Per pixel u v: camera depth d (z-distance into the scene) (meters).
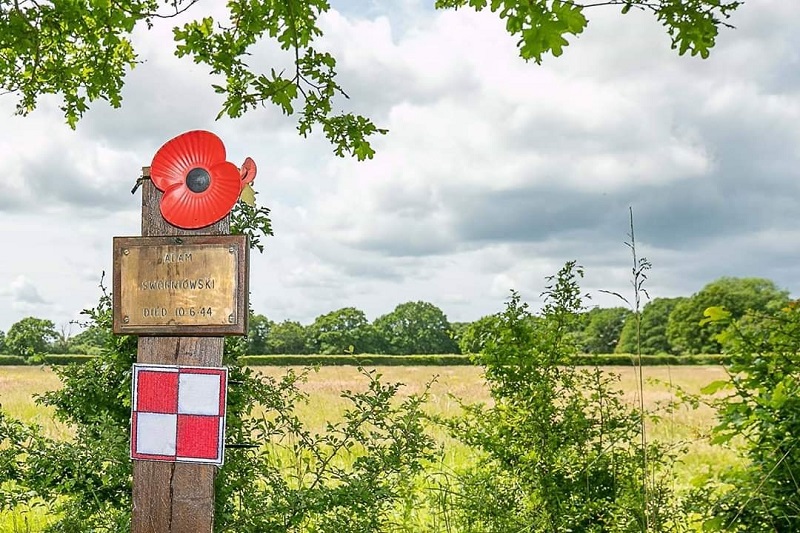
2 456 4.99
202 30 5.88
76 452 5.03
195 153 4.14
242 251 4.02
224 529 4.80
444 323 92.62
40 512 6.63
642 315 4.83
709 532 3.76
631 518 4.71
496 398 5.33
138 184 4.21
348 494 4.72
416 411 5.11
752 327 3.80
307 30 5.55
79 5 5.61
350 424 5.07
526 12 3.51
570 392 5.43
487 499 4.98
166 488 4.12
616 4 3.89
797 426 3.55
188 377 4.09
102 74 6.87
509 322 5.21
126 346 5.37
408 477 5.03
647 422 10.69
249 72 5.78
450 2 5.63
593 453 5.12
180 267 4.06
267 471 5.12
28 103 7.29
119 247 4.12
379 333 91.19
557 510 4.91
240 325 4.00
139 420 4.13
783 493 3.59
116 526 4.89
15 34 5.41
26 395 18.22
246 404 5.38
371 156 6.09
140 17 5.19
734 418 3.64
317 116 5.93
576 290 5.22
